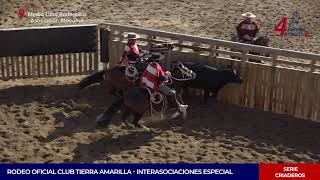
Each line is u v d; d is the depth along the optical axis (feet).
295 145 38.40
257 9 80.94
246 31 50.70
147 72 38.27
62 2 78.89
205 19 75.87
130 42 42.80
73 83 49.24
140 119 41.73
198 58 46.73
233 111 44.27
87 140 38.11
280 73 43.14
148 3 82.12
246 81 44.80
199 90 47.11
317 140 39.27
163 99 39.09
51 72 50.03
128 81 42.24
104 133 39.24
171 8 80.28
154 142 38.06
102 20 73.46
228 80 43.91
